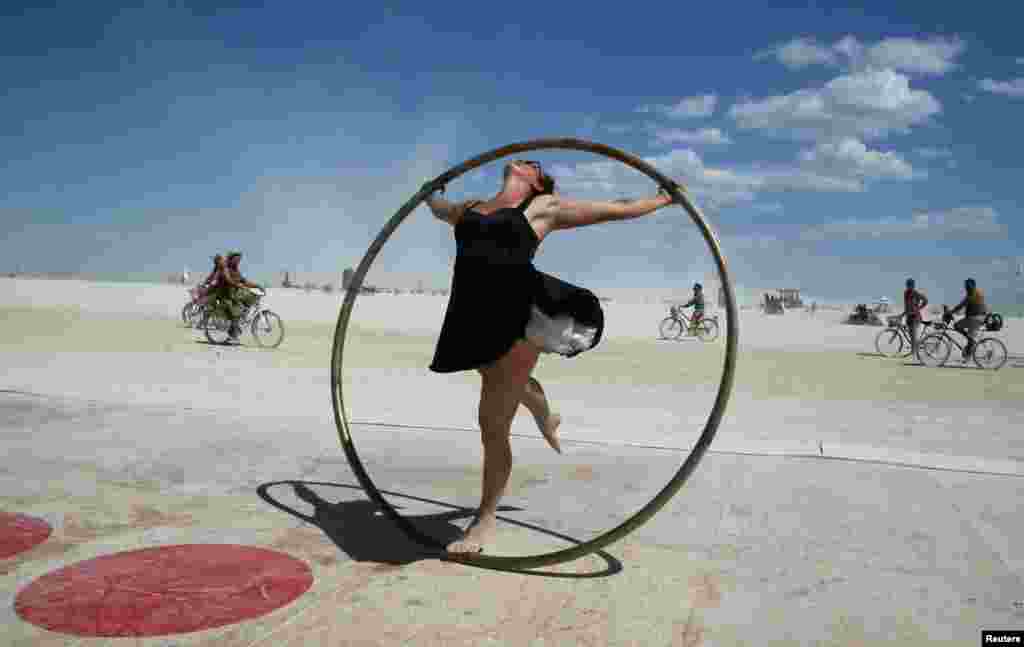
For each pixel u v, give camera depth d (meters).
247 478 4.66
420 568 3.26
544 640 2.59
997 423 8.48
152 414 6.47
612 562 3.40
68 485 4.30
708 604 2.95
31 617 2.61
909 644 2.65
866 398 10.71
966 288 17.25
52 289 44.03
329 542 3.56
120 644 2.44
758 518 4.09
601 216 3.41
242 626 2.60
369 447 5.69
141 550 3.32
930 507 4.34
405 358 14.49
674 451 5.80
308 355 14.38
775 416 8.52
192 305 20.52
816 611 2.91
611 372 13.63
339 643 2.50
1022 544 3.73
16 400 6.86
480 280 3.27
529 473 5.06
